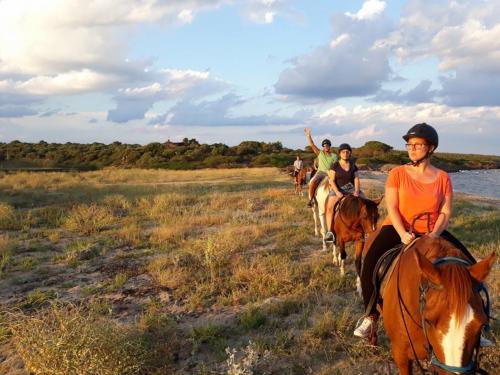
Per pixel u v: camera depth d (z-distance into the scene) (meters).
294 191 21.30
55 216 14.19
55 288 7.67
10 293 7.49
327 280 7.34
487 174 56.72
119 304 6.86
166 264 8.71
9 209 14.50
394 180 3.62
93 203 15.95
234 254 9.30
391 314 3.24
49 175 31.70
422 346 2.92
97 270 8.69
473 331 2.34
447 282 2.42
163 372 4.73
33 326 5.01
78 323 4.79
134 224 12.71
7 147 79.56
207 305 6.67
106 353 4.51
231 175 37.00
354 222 7.21
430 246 2.99
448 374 2.38
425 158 3.48
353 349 4.98
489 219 12.44
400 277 3.12
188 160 59.31
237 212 14.79
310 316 6.04
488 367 4.46
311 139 10.73
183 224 12.43
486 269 2.43
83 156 66.06
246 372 4.52
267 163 53.16
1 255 9.66
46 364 4.45
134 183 28.89
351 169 8.02
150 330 5.72
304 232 11.29
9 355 5.23
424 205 3.51
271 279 7.37
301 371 4.71
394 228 3.90
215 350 5.21
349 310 6.04
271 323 5.82
